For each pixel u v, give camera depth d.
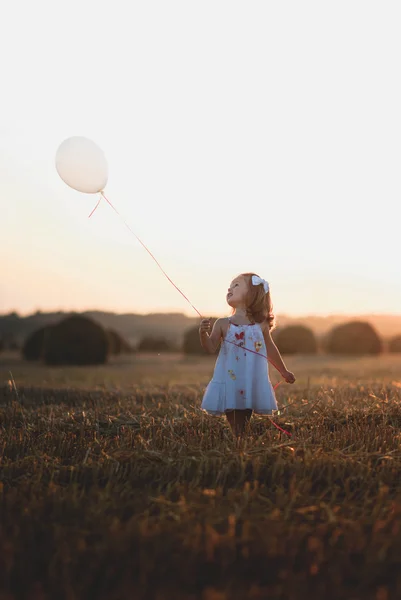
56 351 21.44
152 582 2.49
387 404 6.62
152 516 3.21
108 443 4.99
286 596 2.40
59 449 4.79
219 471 3.85
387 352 31.33
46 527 3.04
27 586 2.47
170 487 3.71
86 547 2.79
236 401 5.04
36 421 6.24
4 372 16.12
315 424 5.75
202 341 5.08
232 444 4.69
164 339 39.44
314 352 28.97
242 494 3.47
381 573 2.58
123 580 2.51
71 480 3.89
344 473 3.89
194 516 3.15
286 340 28.81
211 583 2.51
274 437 5.06
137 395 8.50
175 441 4.83
